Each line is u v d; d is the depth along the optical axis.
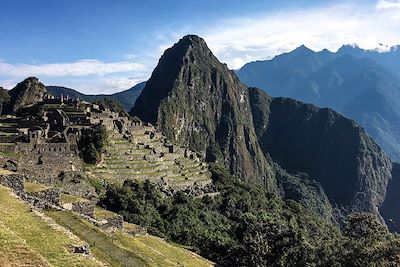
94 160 115.62
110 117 157.50
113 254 40.19
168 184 135.12
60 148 104.06
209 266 62.66
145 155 138.62
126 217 85.12
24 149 99.50
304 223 168.25
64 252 30.86
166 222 97.81
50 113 143.88
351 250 78.31
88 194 90.88
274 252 79.69
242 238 86.62
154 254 50.81
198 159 194.50
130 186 105.81
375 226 94.31
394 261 72.50
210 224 115.75
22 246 28.30
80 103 170.62
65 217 45.19
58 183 89.62
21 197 43.47
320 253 80.12
